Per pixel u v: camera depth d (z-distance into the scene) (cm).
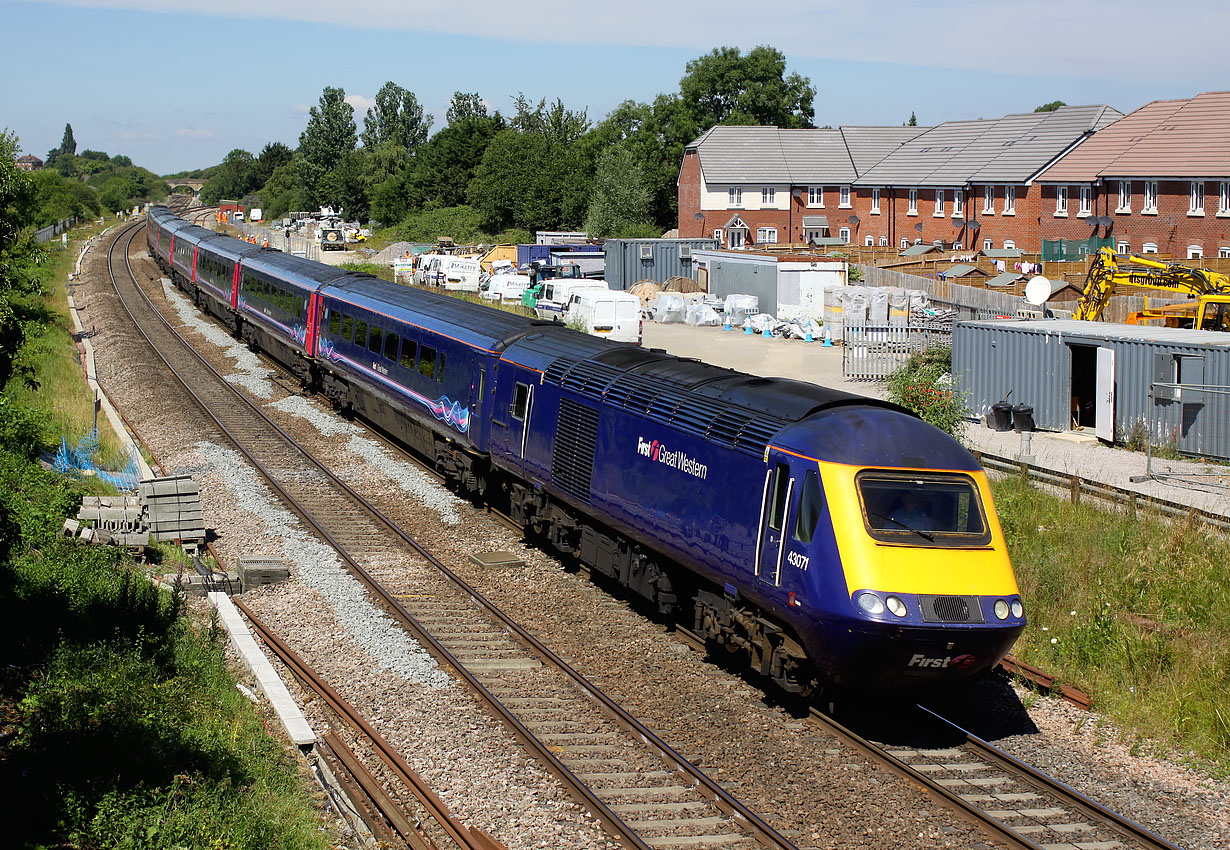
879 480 1117
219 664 1266
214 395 2994
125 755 943
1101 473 2245
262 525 1883
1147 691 1221
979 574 1094
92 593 1375
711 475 1287
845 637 1072
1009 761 1062
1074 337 2647
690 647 1375
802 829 936
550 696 1222
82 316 4403
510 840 915
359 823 932
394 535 1853
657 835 919
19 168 2481
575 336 1861
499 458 1873
